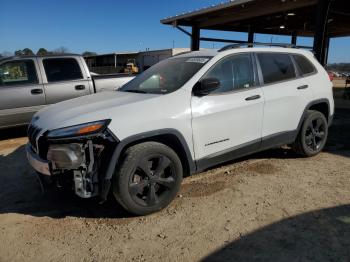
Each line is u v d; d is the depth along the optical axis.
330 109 5.89
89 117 3.57
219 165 5.37
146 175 3.71
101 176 3.57
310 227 3.45
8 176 5.27
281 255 3.01
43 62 7.73
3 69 7.30
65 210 4.03
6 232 3.55
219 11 13.42
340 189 4.38
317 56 9.97
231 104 4.37
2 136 7.98
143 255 3.08
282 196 4.20
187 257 3.03
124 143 3.57
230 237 3.32
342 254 2.99
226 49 4.64
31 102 7.47
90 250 3.19
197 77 4.22
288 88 5.11
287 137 5.21
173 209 3.93
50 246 3.27
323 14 9.85
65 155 3.44
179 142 3.96
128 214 3.83
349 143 6.75
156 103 3.87
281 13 13.75
